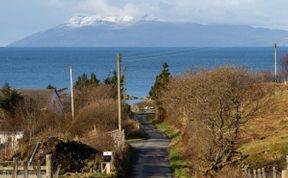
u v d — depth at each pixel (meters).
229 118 34.19
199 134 33.72
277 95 47.53
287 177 19.66
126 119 59.91
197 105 34.03
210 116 32.97
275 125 40.44
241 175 27.30
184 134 47.22
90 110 55.00
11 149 37.94
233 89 33.94
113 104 57.44
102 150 39.53
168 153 45.28
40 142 36.88
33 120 50.59
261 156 32.62
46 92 63.00
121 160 38.34
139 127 59.84
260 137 38.34
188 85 39.16
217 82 34.34
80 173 32.94
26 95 61.28
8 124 50.19
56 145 35.88
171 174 35.62
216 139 32.22
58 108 62.56
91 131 48.09
